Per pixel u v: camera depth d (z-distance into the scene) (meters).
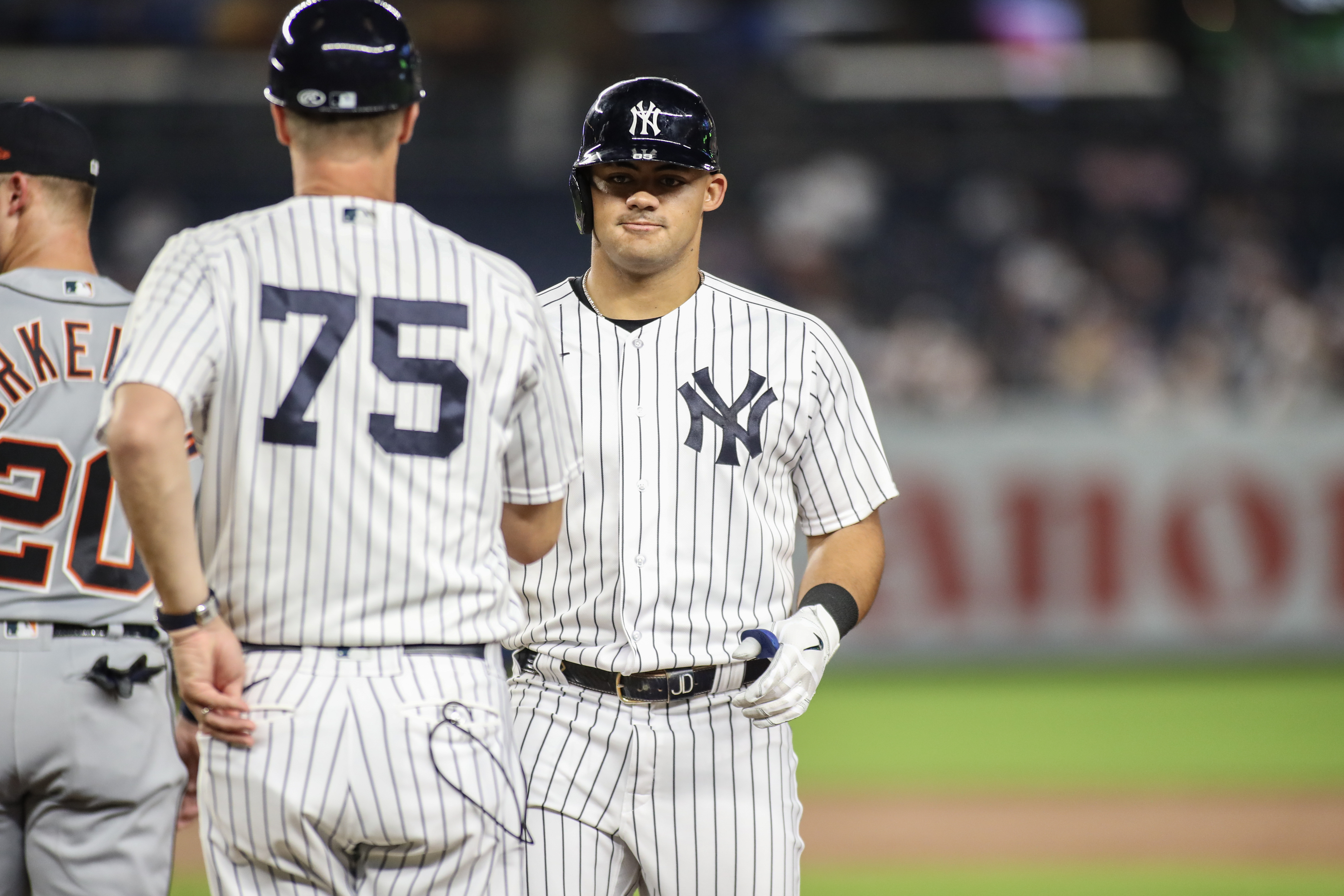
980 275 65.44
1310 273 65.69
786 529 11.52
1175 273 64.75
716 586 11.08
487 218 68.06
